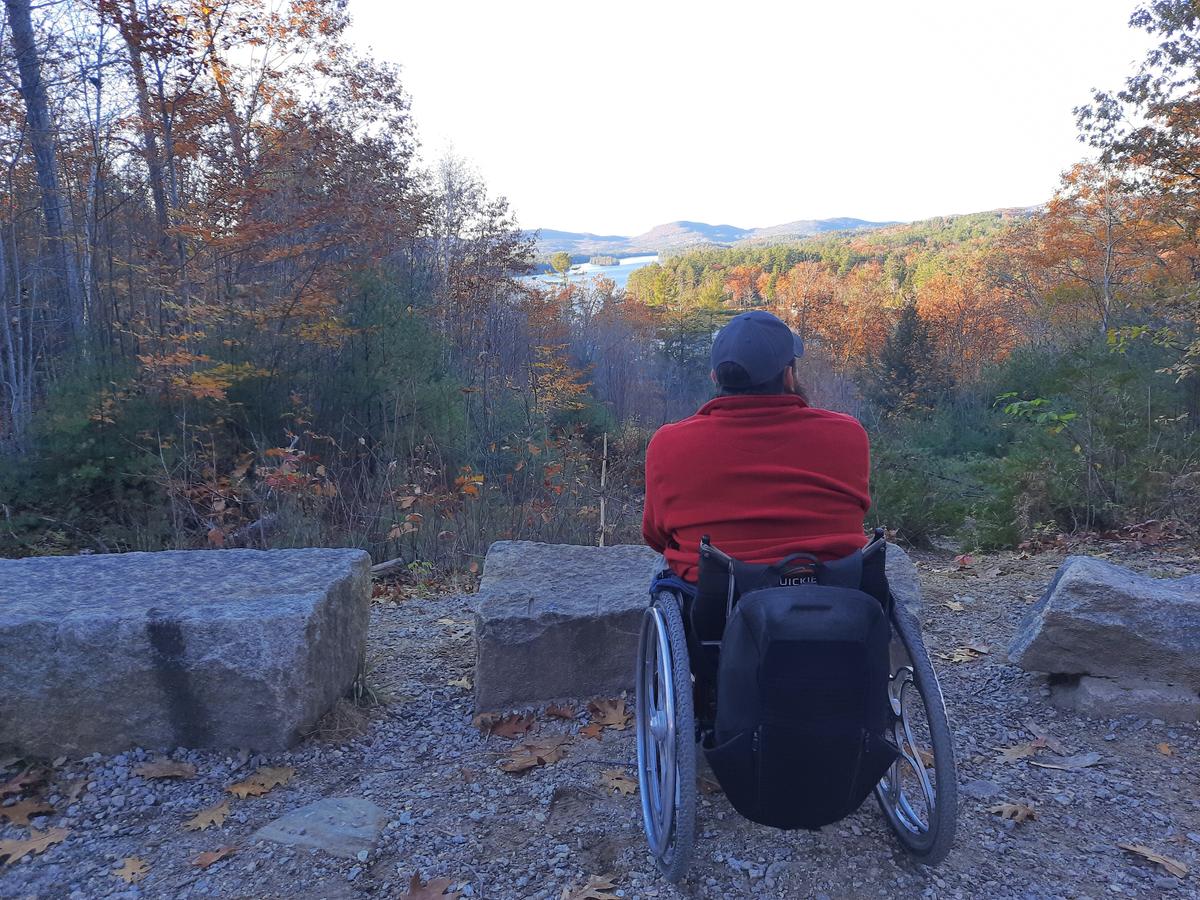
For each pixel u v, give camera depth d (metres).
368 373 11.98
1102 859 2.63
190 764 3.27
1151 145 18.27
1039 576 5.81
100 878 2.64
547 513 8.24
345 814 2.92
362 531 7.95
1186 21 17.08
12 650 3.21
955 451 16.56
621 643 3.82
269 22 14.48
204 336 10.88
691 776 2.29
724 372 2.58
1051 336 29.31
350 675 3.84
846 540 2.43
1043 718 3.61
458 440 11.15
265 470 8.15
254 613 3.33
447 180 27.19
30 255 14.02
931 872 2.56
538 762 3.32
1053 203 28.97
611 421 21.62
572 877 2.57
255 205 12.93
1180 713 3.51
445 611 5.45
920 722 3.61
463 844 2.76
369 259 13.96
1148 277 23.75
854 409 33.16
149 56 12.12
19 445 10.27
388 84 17.62
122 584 3.70
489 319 26.53
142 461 9.26
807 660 2.09
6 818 2.97
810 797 2.22
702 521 2.51
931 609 5.06
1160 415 8.76
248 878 2.61
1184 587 3.84
